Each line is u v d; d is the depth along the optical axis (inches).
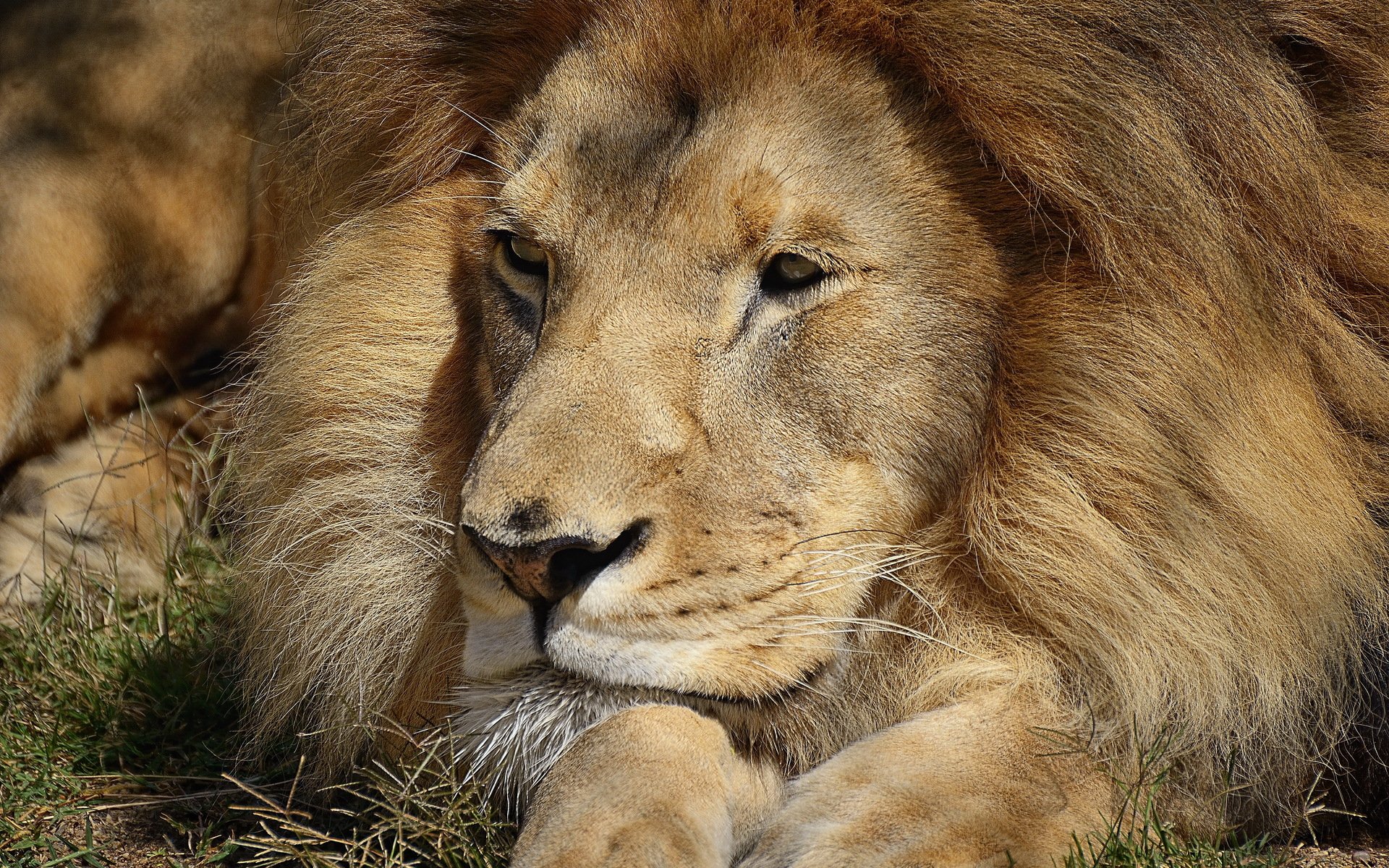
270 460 283.7
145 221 355.9
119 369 364.5
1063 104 225.9
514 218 243.6
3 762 273.7
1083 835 204.7
